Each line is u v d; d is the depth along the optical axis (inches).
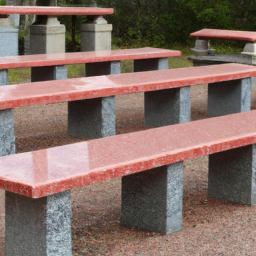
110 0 698.8
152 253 130.3
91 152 135.6
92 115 247.1
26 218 115.5
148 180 142.7
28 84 235.1
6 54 408.5
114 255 129.0
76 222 152.3
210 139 151.3
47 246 112.5
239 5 711.7
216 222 152.1
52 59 320.8
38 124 283.1
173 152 136.5
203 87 422.0
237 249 133.0
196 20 680.4
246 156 163.6
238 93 298.4
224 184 171.0
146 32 713.6
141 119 301.7
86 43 462.3
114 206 167.0
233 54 507.5
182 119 269.4
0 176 112.7
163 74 276.2
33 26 420.5
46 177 112.3
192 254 129.8
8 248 120.5
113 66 358.9
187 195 177.5
